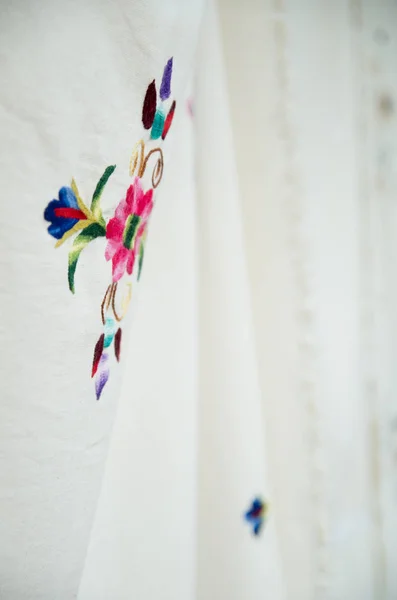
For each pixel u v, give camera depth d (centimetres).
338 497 50
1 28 16
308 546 49
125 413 29
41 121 17
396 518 53
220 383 38
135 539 31
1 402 18
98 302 22
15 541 20
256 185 43
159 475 32
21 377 19
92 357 23
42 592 21
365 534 52
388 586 53
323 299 47
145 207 27
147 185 26
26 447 19
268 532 42
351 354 49
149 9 22
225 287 37
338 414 49
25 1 16
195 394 35
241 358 38
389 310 50
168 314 33
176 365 33
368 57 46
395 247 49
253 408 39
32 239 18
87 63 19
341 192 46
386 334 50
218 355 38
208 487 39
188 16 26
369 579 52
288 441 47
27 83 17
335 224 47
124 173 23
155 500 32
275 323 45
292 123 43
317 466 48
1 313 18
